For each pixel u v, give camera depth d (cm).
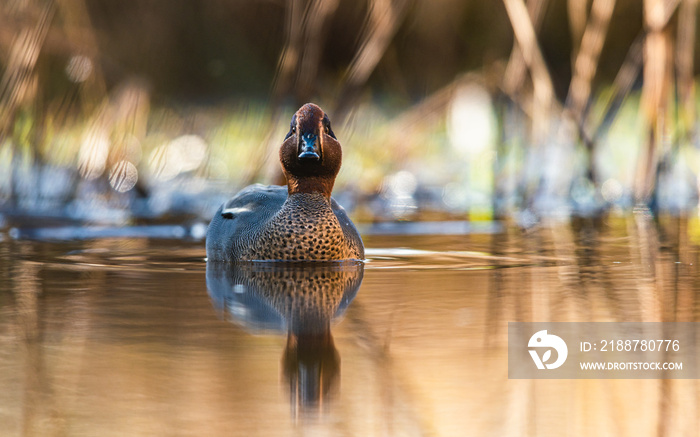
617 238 1241
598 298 786
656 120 1553
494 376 559
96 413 485
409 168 2117
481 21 2978
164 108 2588
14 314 719
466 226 1428
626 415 505
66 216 1567
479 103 2191
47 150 1903
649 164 1585
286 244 991
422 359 591
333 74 2341
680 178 1720
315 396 515
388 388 532
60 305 755
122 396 513
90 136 1847
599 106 2458
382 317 711
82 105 2009
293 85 1530
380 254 1088
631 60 1692
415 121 2166
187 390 523
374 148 2116
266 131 1602
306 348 614
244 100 2922
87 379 543
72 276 908
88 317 708
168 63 2938
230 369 564
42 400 507
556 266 975
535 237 1268
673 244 1165
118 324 684
